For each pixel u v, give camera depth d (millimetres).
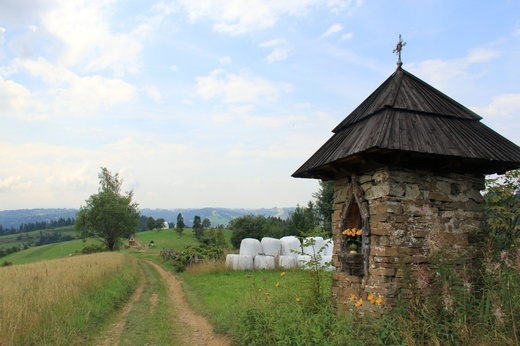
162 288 21375
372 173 8102
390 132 7332
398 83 8727
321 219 35562
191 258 30344
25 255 88188
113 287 17578
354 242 8797
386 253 7449
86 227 67812
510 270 6367
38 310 10484
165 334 11227
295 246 28984
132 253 63031
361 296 8016
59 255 81125
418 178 7812
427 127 7820
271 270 26641
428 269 7395
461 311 6258
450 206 7992
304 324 7531
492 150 7742
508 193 7977
